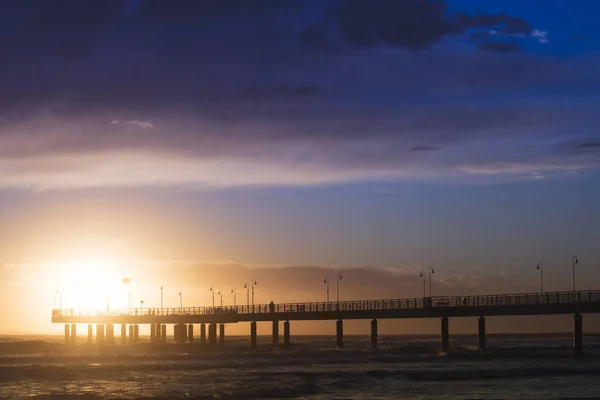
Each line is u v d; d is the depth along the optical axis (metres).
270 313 138.62
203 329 156.38
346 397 75.50
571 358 113.69
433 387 82.25
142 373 95.94
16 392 78.25
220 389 79.38
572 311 105.81
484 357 117.56
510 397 73.56
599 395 74.44
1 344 152.12
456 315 114.19
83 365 104.50
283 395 76.94
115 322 166.38
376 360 114.81
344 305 127.81
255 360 114.50
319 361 113.00
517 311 109.38
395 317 120.75
